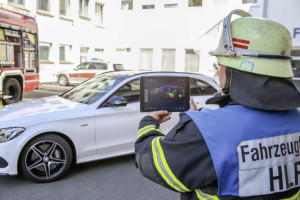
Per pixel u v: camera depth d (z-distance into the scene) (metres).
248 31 1.04
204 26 18.86
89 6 20.34
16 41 8.47
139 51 21.44
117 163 4.41
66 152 3.77
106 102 4.14
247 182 0.94
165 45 20.38
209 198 0.98
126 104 4.06
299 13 13.97
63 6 18.55
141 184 3.71
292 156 1.02
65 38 18.62
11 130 3.52
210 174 0.94
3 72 7.82
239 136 0.96
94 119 3.97
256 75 1.00
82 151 3.91
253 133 0.97
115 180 3.81
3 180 3.77
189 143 0.96
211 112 1.02
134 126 4.27
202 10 18.78
